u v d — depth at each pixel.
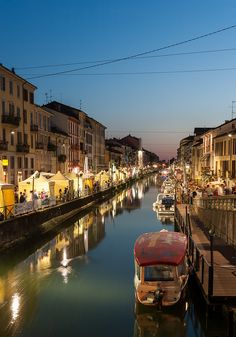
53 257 26.48
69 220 42.16
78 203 48.16
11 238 26.84
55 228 36.59
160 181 127.19
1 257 24.67
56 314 16.80
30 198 36.59
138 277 16.62
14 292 19.47
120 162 131.62
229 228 23.39
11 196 28.72
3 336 14.91
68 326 15.72
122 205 58.03
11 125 46.31
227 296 14.63
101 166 107.31
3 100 45.53
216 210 26.86
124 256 26.73
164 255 16.81
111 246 29.97
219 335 14.59
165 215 45.69
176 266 16.12
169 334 15.51
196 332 15.58
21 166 50.94
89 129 93.00
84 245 30.34
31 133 54.72
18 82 50.03
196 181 65.00
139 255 16.94
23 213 30.45
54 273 22.66
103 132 114.25
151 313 16.27
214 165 58.28
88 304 17.92
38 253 27.67
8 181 46.31
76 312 17.08
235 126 51.56
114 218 44.84
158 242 18.59
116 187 83.19
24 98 52.28
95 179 71.06
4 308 17.48
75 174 53.00
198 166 76.94
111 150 124.44
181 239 19.41
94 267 23.97
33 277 21.86
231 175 47.22
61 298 18.61
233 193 37.25
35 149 56.56
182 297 16.42
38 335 14.97
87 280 21.38
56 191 44.94
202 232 27.19
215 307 14.72
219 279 16.50
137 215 47.16
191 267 18.98
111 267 23.92
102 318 16.47
